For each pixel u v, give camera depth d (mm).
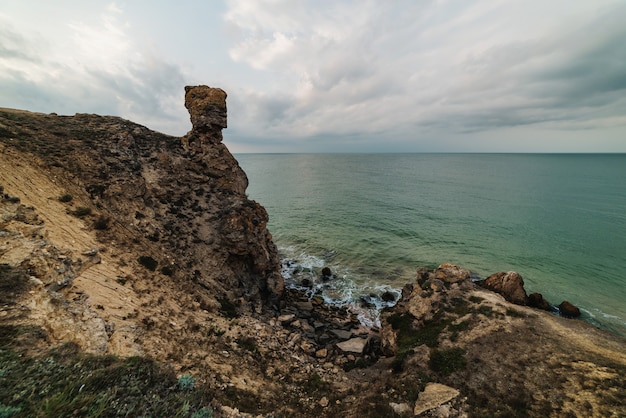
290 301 29984
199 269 22922
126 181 24219
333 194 92375
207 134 33562
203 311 18172
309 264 41188
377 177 139750
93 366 7824
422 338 18297
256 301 25375
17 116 27062
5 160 18234
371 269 39312
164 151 31516
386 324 22125
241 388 12234
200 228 26172
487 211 67312
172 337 13703
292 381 14906
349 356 20297
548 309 28406
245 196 36344
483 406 12578
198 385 9781
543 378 13727
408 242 48469
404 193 92750
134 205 23391
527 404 12398
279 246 48438
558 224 57000
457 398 13086
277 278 29391
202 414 7172
